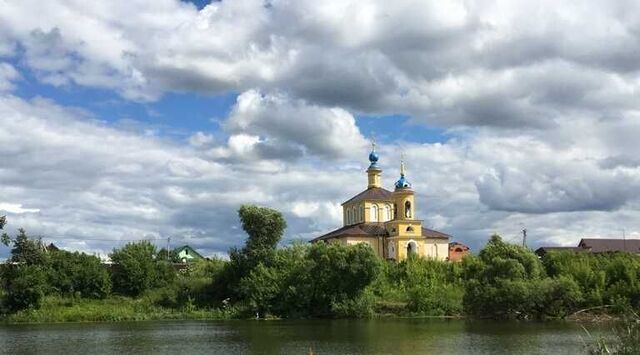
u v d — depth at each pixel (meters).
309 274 143.75
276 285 147.75
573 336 91.06
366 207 190.12
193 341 94.56
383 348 80.94
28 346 91.06
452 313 137.62
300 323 125.94
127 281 165.88
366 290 144.75
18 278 151.12
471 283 128.00
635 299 124.56
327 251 142.38
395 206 181.50
